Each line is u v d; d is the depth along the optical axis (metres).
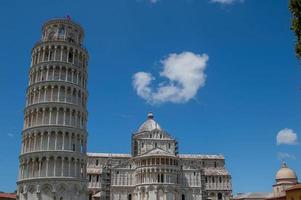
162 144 139.75
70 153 77.25
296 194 103.44
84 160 81.88
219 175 153.62
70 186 75.00
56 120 79.06
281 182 137.38
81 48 89.50
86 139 84.38
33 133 78.25
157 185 119.44
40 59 85.88
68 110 81.06
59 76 83.12
